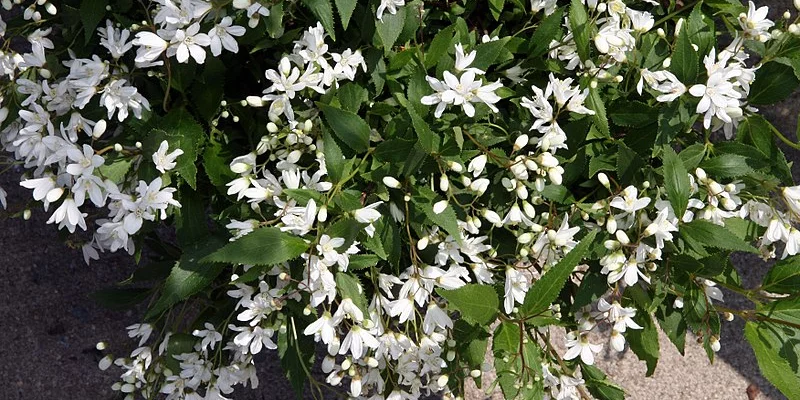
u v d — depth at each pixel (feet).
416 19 1.10
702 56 1.10
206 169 1.14
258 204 1.11
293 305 1.13
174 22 0.99
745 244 1.00
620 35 1.11
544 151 1.03
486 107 1.10
